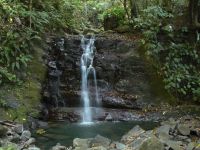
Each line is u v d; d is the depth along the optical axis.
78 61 10.48
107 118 9.12
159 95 10.11
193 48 10.88
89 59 10.61
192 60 10.84
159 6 11.39
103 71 10.45
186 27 11.02
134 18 11.88
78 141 6.60
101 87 10.27
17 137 6.83
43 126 8.30
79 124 8.70
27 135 7.16
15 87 8.68
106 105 9.83
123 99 9.91
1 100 8.04
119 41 10.92
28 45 9.55
